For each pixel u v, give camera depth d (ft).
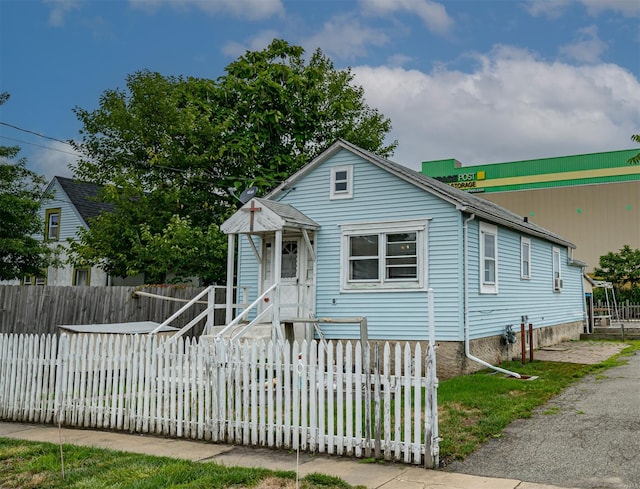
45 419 32.94
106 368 31.60
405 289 47.98
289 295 52.70
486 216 49.34
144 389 30.01
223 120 77.10
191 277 78.54
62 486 21.24
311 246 51.72
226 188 77.61
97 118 79.92
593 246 164.96
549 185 175.52
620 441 25.32
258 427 26.84
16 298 51.70
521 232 61.05
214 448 26.27
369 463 23.25
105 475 22.11
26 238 68.64
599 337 81.05
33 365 33.83
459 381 40.91
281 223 46.75
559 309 74.28
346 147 51.55
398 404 23.53
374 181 50.55
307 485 20.40
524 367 48.60
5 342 35.06
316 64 96.73
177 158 74.74
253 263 55.83
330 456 24.39
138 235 72.13
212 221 77.20
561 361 53.16
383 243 49.55
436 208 47.44
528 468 22.27
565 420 29.63
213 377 27.89
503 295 55.01
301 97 83.25
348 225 51.31
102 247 73.97
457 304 45.78
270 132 80.12
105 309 54.19
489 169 185.37
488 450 24.94
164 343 30.07
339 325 50.49
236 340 27.55
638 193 160.97
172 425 28.89
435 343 46.26
